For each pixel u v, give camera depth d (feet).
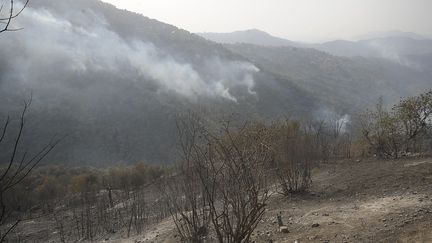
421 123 46.34
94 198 65.16
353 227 21.72
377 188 29.81
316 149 46.11
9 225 49.67
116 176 90.74
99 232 41.96
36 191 85.87
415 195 26.17
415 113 46.29
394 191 28.12
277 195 32.30
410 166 35.14
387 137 47.91
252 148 14.17
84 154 243.40
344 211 25.38
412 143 49.37
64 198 83.41
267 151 15.39
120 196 67.05
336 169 41.45
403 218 21.74
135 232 36.60
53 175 125.70
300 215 25.96
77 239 40.83
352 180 33.76
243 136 14.53
